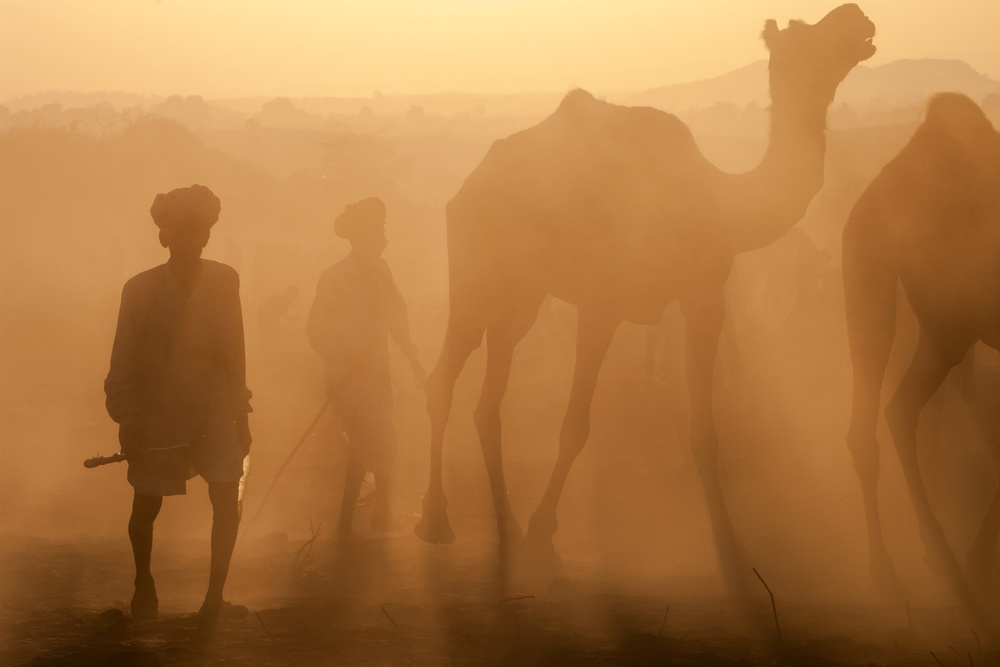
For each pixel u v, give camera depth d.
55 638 17.97
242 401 20.19
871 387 24.56
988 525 21.94
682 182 26.66
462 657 16.42
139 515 19.88
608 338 27.05
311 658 16.36
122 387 19.70
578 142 27.19
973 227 23.45
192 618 19.66
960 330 24.05
